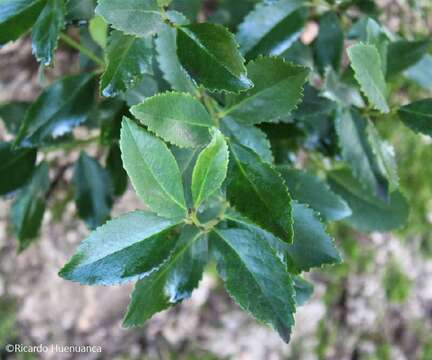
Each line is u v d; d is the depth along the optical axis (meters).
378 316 0.58
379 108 0.23
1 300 0.55
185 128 0.20
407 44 0.27
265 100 0.22
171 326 0.55
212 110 0.23
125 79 0.20
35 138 0.27
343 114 0.26
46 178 0.32
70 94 0.27
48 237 0.54
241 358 0.55
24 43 0.54
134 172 0.19
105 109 0.27
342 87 0.26
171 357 0.55
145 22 0.20
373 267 0.58
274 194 0.20
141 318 0.20
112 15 0.19
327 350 0.57
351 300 0.58
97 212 0.32
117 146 0.30
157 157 0.19
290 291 0.20
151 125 0.20
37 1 0.20
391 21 0.51
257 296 0.20
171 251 0.19
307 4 0.27
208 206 0.23
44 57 0.20
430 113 0.24
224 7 0.30
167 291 0.21
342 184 0.31
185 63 0.20
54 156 0.52
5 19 0.20
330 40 0.29
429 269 0.59
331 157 0.29
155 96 0.20
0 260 0.55
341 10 0.29
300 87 0.22
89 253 0.19
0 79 0.54
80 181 0.32
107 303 0.55
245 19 0.26
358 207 0.31
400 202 0.31
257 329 0.56
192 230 0.21
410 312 0.58
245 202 0.20
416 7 0.35
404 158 0.56
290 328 0.19
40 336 0.55
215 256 0.20
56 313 0.55
